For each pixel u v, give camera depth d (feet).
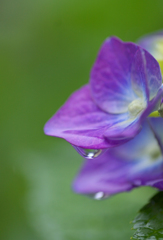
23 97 0.84
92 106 0.62
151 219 0.58
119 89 0.61
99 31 0.82
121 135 0.55
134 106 0.59
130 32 0.81
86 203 0.75
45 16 0.84
